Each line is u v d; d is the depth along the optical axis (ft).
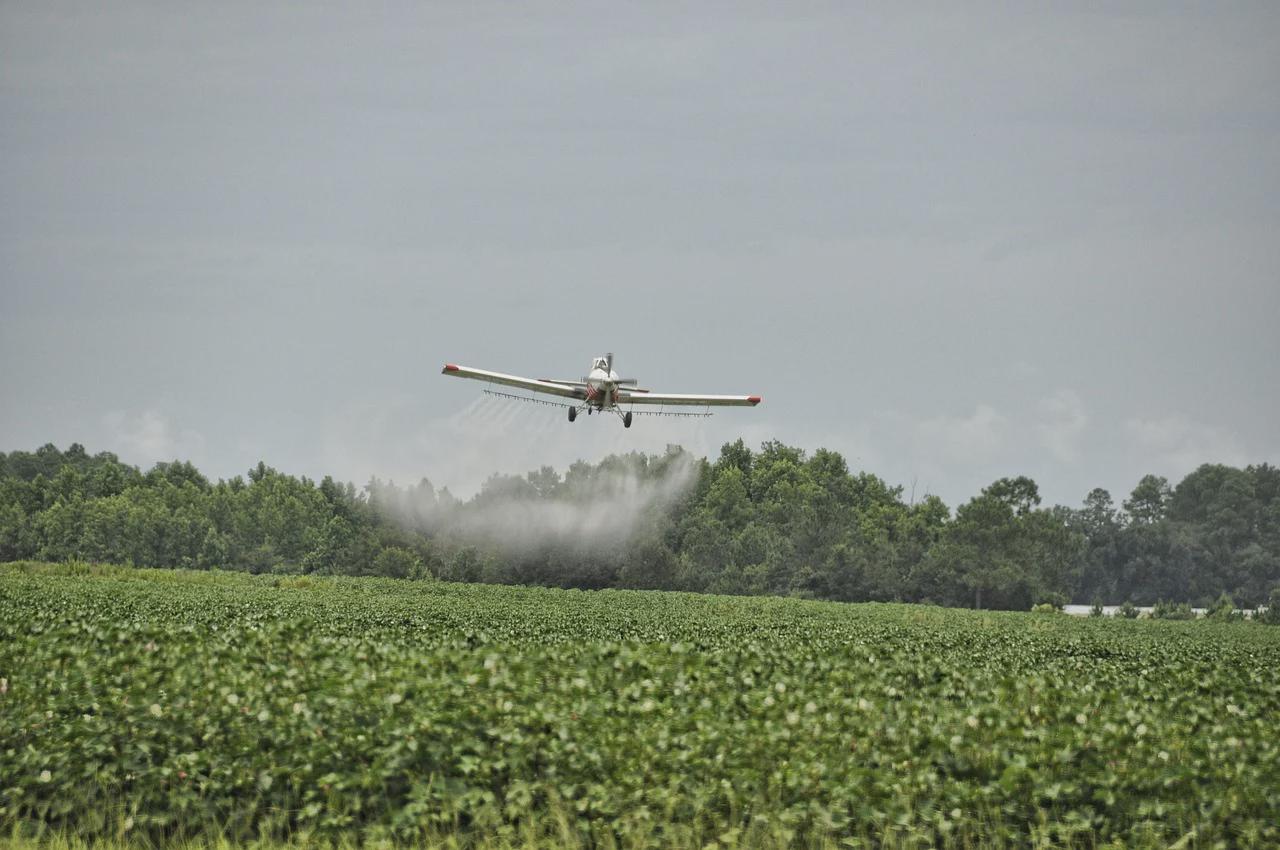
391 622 387.75
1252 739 158.40
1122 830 138.00
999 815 139.44
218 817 139.44
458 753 141.59
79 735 145.59
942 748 151.43
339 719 150.41
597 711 155.53
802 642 322.55
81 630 209.67
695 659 189.78
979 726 161.17
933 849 137.59
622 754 144.36
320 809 137.49
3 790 140.77
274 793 140.97
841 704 169.07
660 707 160.76
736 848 132.57
